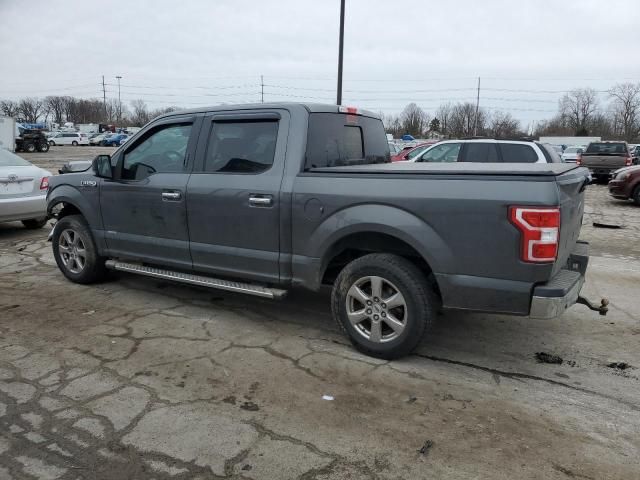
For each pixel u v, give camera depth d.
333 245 4.11
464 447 2.91
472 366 3.93
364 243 4.07
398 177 3.74
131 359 3.97
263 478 2.64
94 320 4.79
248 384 3.60
